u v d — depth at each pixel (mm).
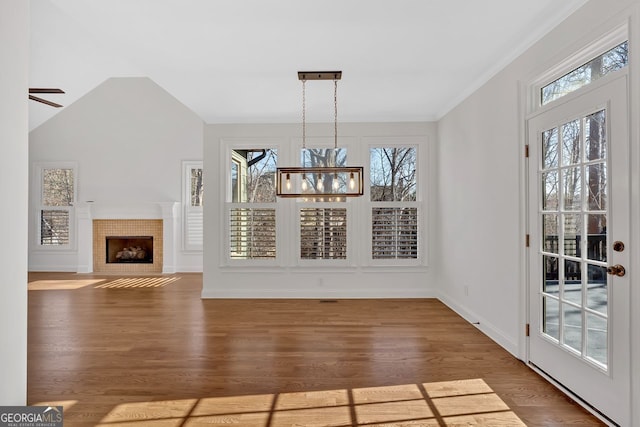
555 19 2504
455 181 4531
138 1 2326
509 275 3172
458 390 2480
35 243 7770
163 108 7688
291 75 3660
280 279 5348
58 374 2729
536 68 2758
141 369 2820
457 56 3219
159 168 7695
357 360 2994
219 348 3275
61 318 4266
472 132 3990
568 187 2453
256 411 2223
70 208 7789
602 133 2148
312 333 3691
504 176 3256
